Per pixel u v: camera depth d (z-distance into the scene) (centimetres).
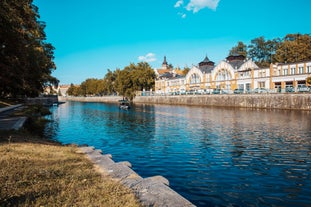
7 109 4591
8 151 1120
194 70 10019
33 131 2880
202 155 1717
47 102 11400
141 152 1850
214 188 1114
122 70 12288
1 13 1784
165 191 716
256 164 1483
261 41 10431
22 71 2500
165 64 18250
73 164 982
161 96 10450
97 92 17425
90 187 716
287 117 3966
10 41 2027
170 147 1997
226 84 8406
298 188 1110
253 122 3431
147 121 3956
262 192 1067
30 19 2467
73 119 4434
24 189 675
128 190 705
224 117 4203
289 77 6191
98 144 2200
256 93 6244
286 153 1734
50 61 5003
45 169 868
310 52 7056
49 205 579
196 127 3111
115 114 5447
